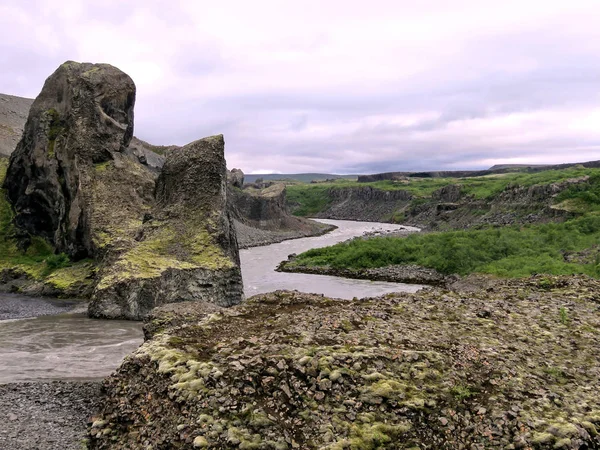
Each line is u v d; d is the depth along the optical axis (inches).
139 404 500.4
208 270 1393.9
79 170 1808.6
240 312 700.0
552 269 1546.5
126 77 2096.5
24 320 1206.3
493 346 574.2
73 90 1966.0
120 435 489.1
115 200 1786.4
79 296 1546.5
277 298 768.3
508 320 682.8
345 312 657.0
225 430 416.5
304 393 457.7
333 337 554.3
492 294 837.2
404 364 497.4
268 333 581.3
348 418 433.1
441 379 483.2
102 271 1480.1
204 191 1658.5
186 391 458.6
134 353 570.9
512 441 414.6
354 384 465.7
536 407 452.4
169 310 857.5
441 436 424.2
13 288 1676.9
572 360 560.4
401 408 442.0
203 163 1694.1
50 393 666.2
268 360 490.9
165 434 437.1
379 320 631.8
